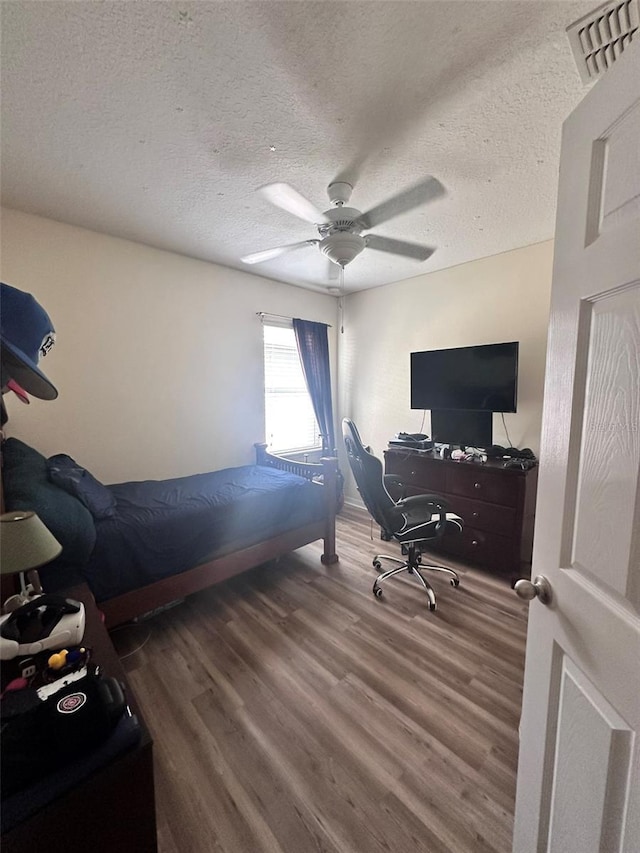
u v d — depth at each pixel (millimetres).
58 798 671
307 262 3078
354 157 1666
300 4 999
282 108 1368
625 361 575
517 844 894
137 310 2697
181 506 2139
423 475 2955
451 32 1075
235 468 3217
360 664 1749
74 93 1292
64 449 2430
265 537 2465
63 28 1056
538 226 2393
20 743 687
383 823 1095
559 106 1355
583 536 679
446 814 1115
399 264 3141
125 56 1146
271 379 3701
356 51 1136
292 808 1139
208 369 3146
